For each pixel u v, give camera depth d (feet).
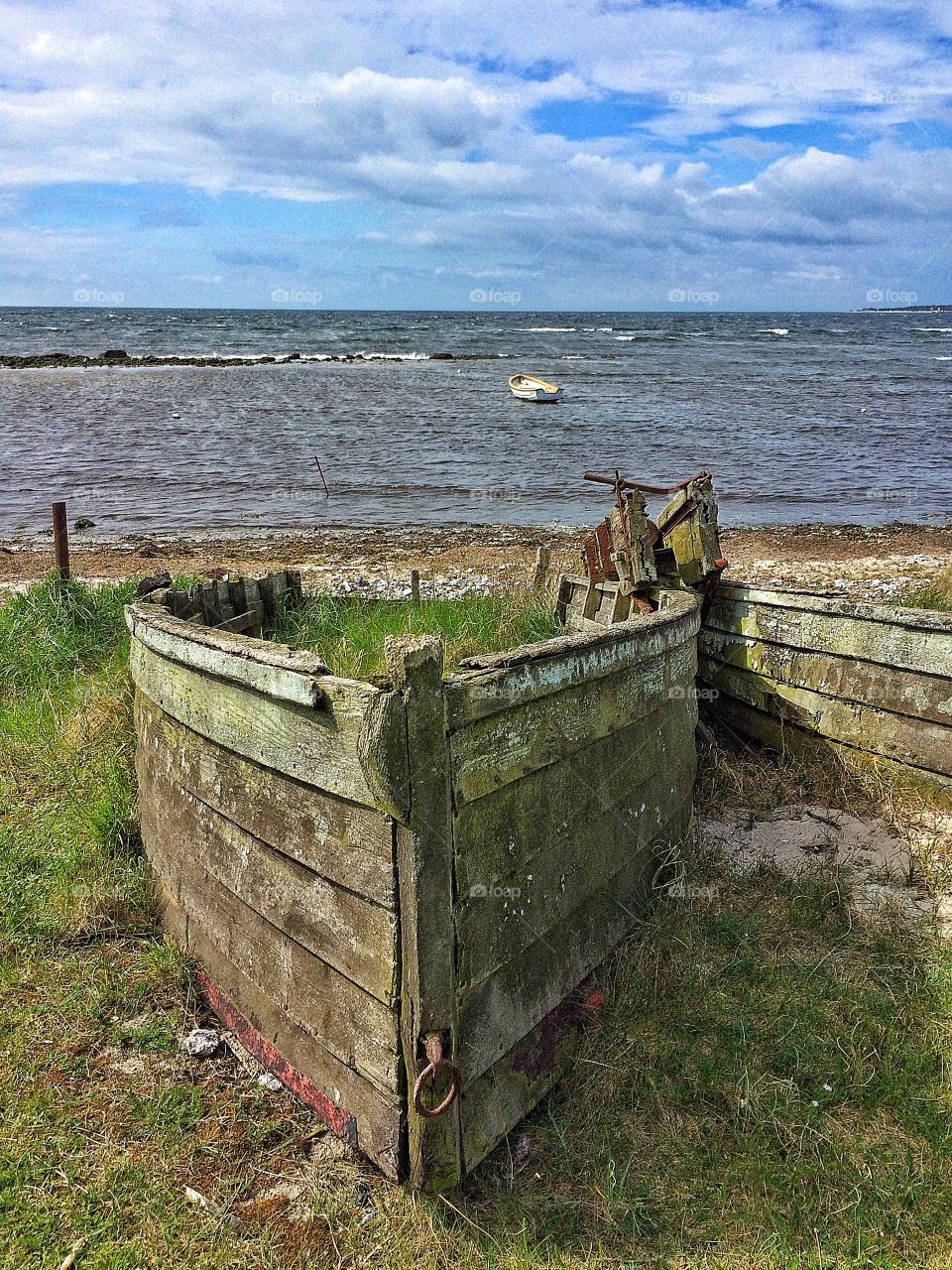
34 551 43.75
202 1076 11.18
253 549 44.39
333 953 9.50
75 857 15.52
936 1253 8.79
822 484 65.05
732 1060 11.05
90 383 133.08
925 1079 10.75
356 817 8.86
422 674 8.30
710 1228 9.05
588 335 303.07
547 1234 8.95
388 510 56.13
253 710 10.16
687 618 15.05
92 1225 9.12
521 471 69.41
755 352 225.15
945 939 13.26
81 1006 12.33
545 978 10.62
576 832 11.28
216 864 11.73
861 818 16.94
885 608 17.02
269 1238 8.89
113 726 19.66
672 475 67.31
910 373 164.55
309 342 247.70
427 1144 8.80
